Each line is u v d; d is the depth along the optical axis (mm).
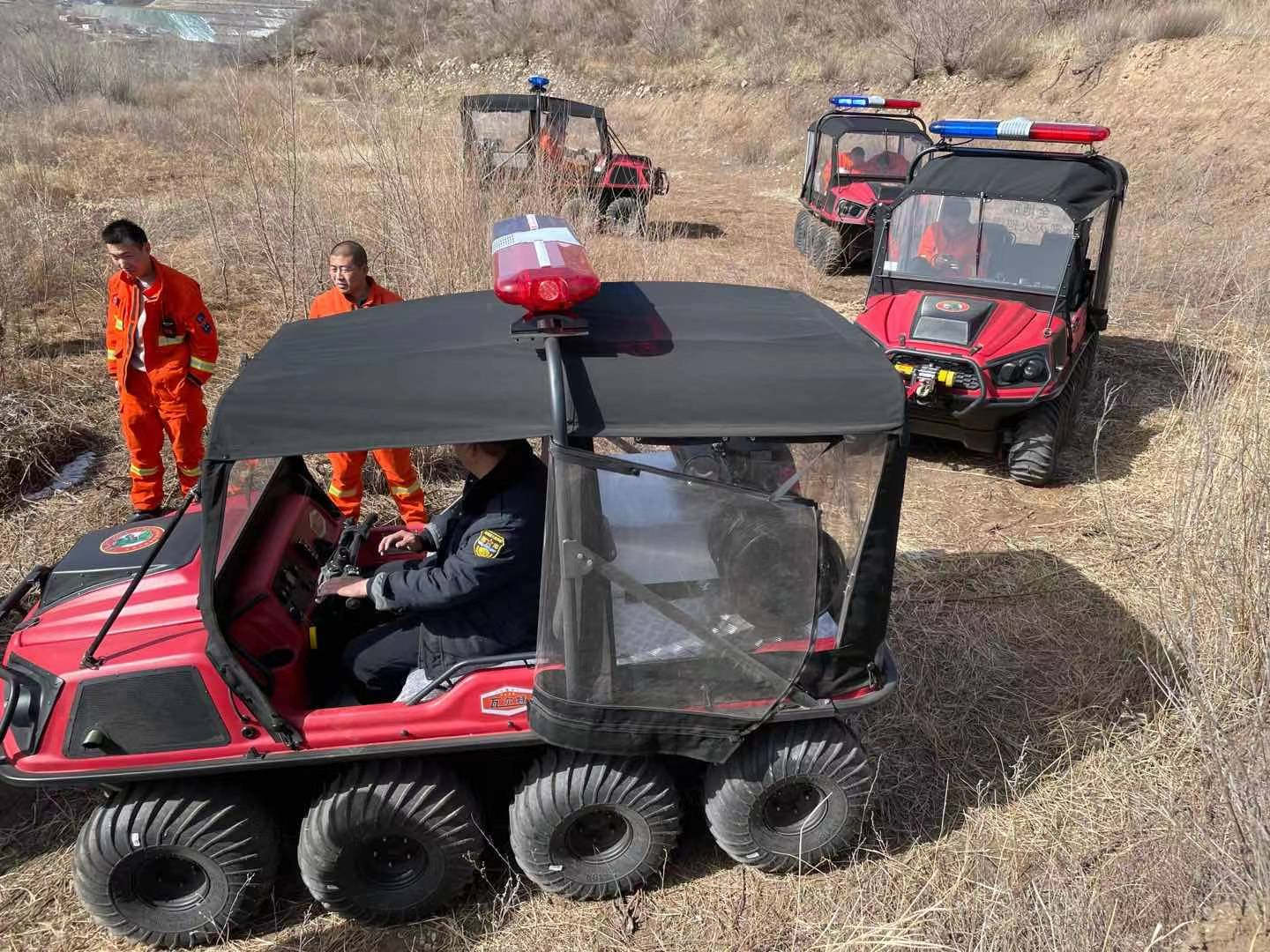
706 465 3002
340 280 4922
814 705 3121
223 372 7355
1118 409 7395
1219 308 9328
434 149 7883
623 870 3254
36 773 2875
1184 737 3859
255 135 9820
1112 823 3592
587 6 25875
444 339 3119
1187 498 4840
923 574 5309
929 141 11586
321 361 2990
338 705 3312
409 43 21562
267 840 3129
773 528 2844
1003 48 17812
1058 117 16016
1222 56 14609
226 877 3061
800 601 2924
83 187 12344
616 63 23953
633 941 3166
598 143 12391
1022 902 3148
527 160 8672
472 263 7043
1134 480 6332
